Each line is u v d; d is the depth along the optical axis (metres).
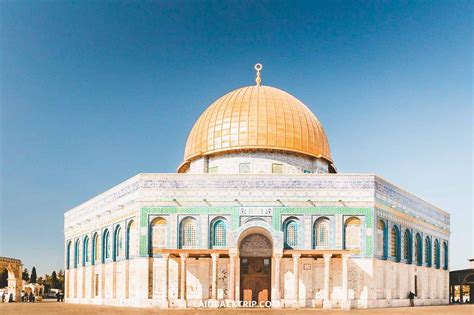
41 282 119.88
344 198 46.56
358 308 44.25
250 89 55.97
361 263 45.69
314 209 46.44
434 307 48.41
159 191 47.19
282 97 55.03
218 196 46.81
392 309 43.09
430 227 59.78
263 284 46.69
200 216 46.66
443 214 64.19
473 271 67.62
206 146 53.47
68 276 65.25
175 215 46.78
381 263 47.62
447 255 64.69
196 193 47.00
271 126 51.97
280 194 46.69
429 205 60.03
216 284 44.34
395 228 51.41
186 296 45.84
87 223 59.91
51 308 44.34
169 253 44.34
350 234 46.47
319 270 46.06
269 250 47.03
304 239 46.09
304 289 45.69
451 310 41.81
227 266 46.34
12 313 37.59
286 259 46.12
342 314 35.88
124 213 50.53
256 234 47.41
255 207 46.56
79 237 62.19
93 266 57.25
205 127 54.28
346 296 43.22
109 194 54.44
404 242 53.16
